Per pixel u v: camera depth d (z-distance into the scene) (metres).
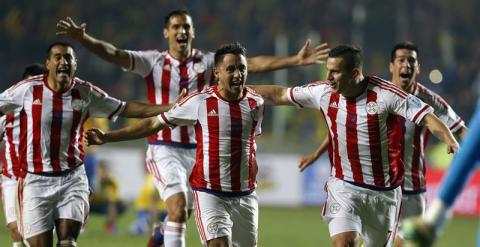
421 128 27.23
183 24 29.42
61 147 24.09
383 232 23.62
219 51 23.20
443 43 90.44
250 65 29.47
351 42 87.44
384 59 87.06
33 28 85.19
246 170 23.59
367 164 23.03
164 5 90.00
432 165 70.81
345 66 22.19
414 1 92.00
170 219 27.81
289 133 77.56
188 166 28.92
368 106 22.67
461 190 10.77
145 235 46.62
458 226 58.75
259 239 45.44
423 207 27.83
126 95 80.38
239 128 23.28
